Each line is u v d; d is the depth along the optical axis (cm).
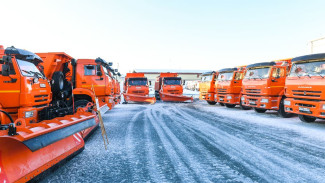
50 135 283
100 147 498
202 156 424
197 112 1158
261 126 736
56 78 648
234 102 1272
